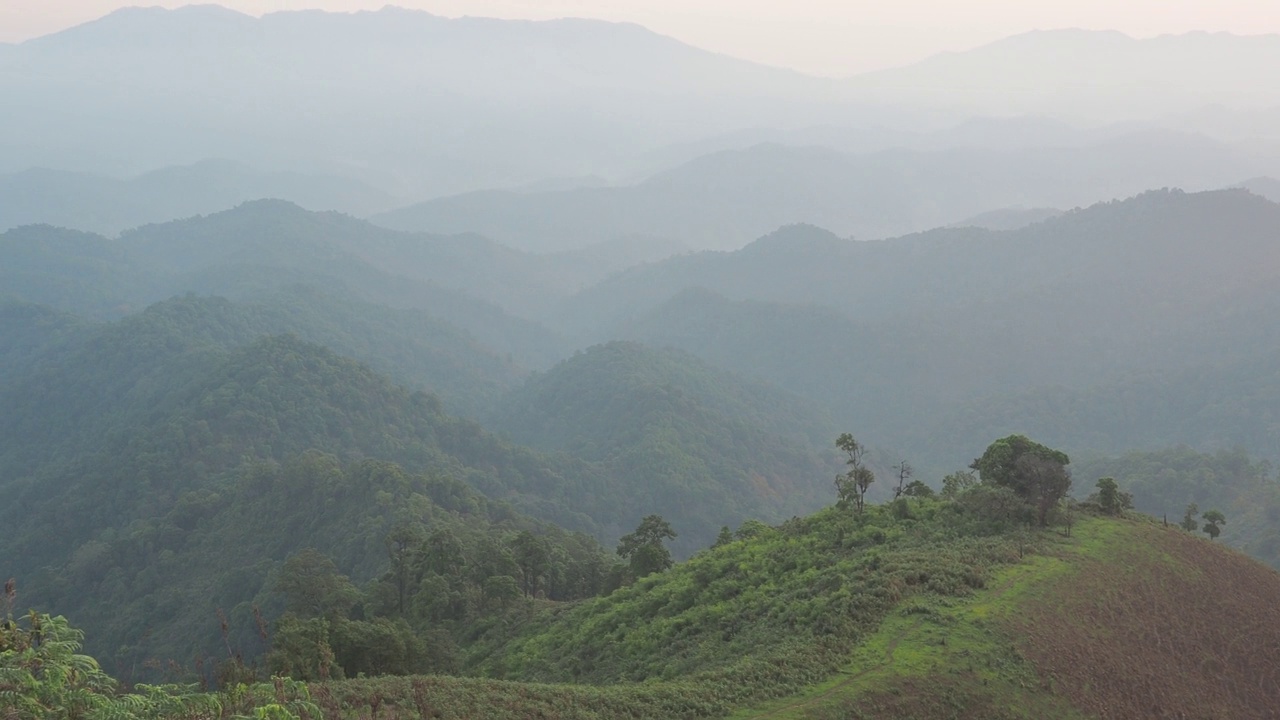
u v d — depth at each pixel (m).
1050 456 66.38
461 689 39.34
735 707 40.00
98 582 131.38
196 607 112.69
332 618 60.72
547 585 94.88
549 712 37.91
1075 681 44.25
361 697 36.38
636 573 85.44
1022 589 52.19
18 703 23.25
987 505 64.94
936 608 49.06
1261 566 63.50
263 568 111.81
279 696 30.22
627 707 39.34
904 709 40.00
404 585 87.12
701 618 58.38
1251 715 45.66
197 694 28.80
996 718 40.53
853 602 49.78
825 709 39.25
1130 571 56.44
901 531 64.75
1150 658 48.00
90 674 26.50
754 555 69.19
